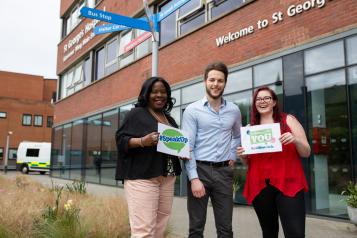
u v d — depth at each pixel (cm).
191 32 1224
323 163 803
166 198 361
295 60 868
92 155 1967
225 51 1077
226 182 372
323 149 804
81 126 2134
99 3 2003
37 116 5288
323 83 808
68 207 568
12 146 5069
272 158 349
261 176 352
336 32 779
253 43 984
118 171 349
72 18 2441
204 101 376
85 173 2039
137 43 796
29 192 805
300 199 336
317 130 817
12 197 649
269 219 356
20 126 5159
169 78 1332
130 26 720
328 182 790
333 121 786
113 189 1506
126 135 343
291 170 343
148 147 341
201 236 369
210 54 1134
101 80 1905
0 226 484
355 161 743
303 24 853
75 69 2320
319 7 818
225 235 367
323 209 795
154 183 344
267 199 350
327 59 802
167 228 586
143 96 355
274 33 924
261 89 371
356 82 746
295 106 863
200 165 369
